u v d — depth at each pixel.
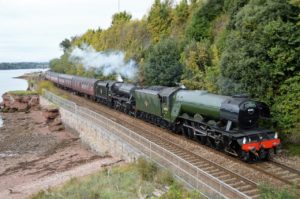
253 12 20.91
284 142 20.00
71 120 38.41
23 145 37.03
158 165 17.69
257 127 18.92
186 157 19.23
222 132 19.00
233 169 17.11
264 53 19.72
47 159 30.97
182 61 35.50
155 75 36.00
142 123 30.70
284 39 18.80
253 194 13.81
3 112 59.22
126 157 22.64
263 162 18.06
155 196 14.94
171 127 26.45
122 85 38.19
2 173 28.36
